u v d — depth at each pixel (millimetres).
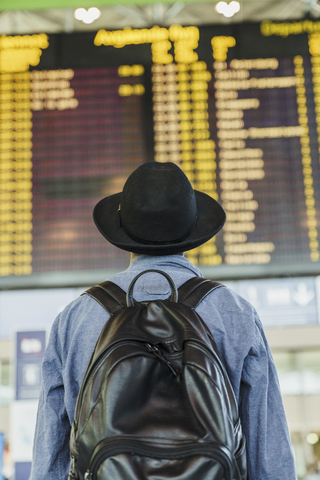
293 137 2686
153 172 1005
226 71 2754
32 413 2359
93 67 2770
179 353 835
